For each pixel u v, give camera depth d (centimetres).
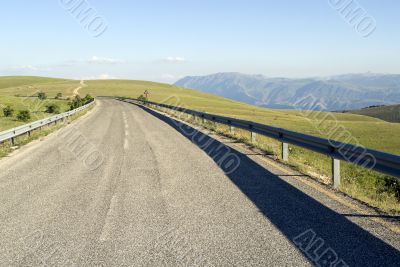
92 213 595
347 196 689
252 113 8650
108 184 791
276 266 404
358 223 538
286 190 728
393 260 417
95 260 425
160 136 1695
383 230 511
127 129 2047
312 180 813
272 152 1187
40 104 5819
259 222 544
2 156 1207
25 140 1586
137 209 612
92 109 4734
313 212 590
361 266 404
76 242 478
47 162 1077
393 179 1156
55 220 564
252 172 898
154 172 909
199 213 588
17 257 437
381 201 702
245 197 679
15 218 577
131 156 1148
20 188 773
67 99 9150
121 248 456
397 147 3294
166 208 616
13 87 17388
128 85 18425
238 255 432
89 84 18712
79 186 777
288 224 535
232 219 558
